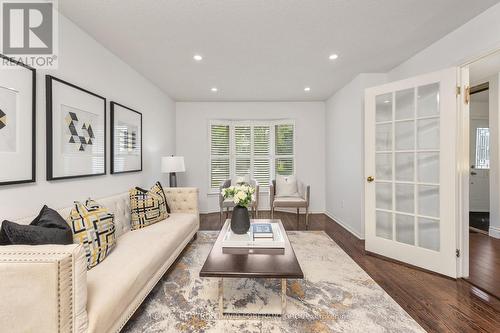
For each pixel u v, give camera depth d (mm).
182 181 4992
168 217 2941
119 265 1613
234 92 4324
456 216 2201
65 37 1986
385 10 1952
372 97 2730
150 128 3670
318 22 2115
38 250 1048
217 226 4066
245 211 2148
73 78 2078
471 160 4930
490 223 3398
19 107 1581
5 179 1491
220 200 4301
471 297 1921
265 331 1550
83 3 1822
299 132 5039
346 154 3889
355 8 1923
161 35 2303
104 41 2404
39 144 1744
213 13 1967
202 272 1506
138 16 1997
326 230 3816
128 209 2559
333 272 2352
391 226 2674
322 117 5031
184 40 2406
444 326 1587
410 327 1577
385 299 1894
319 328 1576
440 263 2279
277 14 1990
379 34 2332
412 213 2492
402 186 2580
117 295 1321
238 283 2148
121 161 2791
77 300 1074
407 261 2504
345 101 3906
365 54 2773
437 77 2270
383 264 2537
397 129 2600
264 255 1776
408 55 2811
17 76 1573
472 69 3182
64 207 1925
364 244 3152
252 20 2072
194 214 3225
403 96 2559
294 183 4527
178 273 2340
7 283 985
